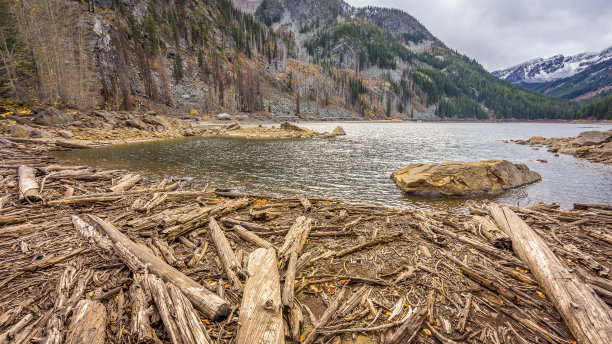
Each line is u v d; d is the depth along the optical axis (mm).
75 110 44812
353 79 164250
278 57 159875
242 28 155875
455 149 32406
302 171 19500
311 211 9867
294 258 5695
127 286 4871
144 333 3393
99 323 3602
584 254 6262
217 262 5953
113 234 6531
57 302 4117
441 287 5094
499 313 4473
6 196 9680
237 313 4145
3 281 4762
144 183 14984
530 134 61156
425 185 14312
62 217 8297
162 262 5352
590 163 23078
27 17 45500
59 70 46531
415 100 190250
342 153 28688
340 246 6871
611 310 3992
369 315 4305
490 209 9648
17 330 3545
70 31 54469
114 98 61750
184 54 105625
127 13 92000
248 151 29312
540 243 6203
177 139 40344
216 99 95562
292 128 57969
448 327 4004
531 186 16047
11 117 31516
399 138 47250
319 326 3947
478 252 6562
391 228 8234
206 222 8156
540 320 4297
